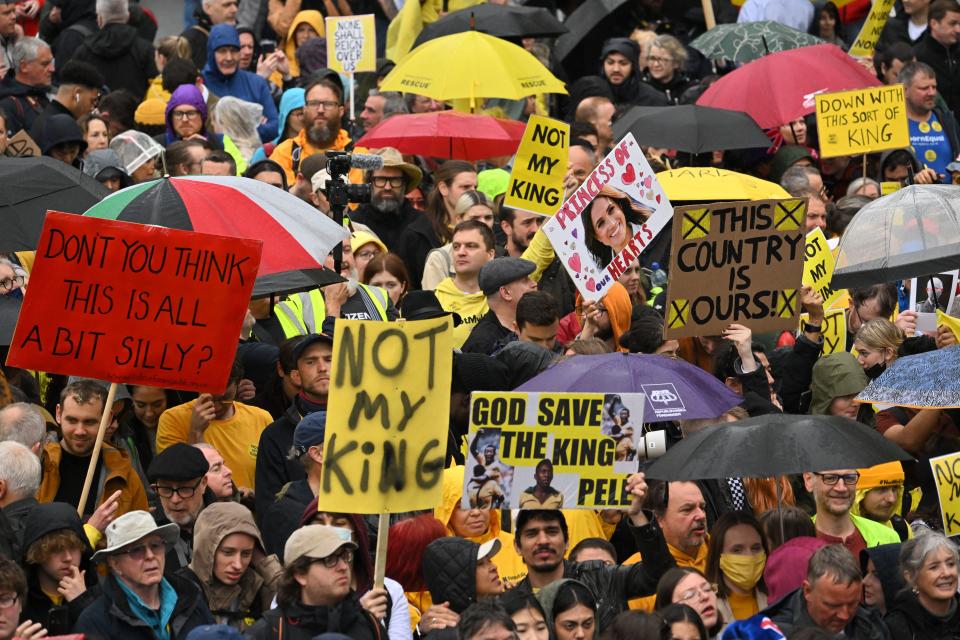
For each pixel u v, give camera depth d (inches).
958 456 1194.6
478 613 956.6
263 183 1294.3
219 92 2212.1
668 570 1078.4
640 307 1441.9
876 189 1834.4
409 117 1830.7
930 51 2222.0
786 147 1958.7
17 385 1369.3
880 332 1448.1
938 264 1401.3
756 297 1280.8
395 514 1180.5
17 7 2299.5
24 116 1991.9
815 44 2129.7
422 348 1007.0
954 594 1096.8
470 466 1047.0
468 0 2295.8
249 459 1311.5
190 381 1118.4
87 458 1237.7
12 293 1390.3
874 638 1062.4
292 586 1005.8
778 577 1100.5
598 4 2356.1
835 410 1387.8
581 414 1055.6
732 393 1259.8
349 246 1480.1
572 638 1023.6
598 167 1355.8
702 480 1261.1
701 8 2443.4
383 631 1010.7
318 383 1268.5
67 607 1048.8
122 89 2239.2
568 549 1214.3
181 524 1165.1
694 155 1902.1
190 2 2484.0
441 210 1722.4
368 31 2043.6
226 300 1119.6
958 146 2043.6
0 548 1061.8
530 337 1387.8
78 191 1359.5
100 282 1107.3
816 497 1218.6
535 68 1941.4
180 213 1234.6
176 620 1063.6
